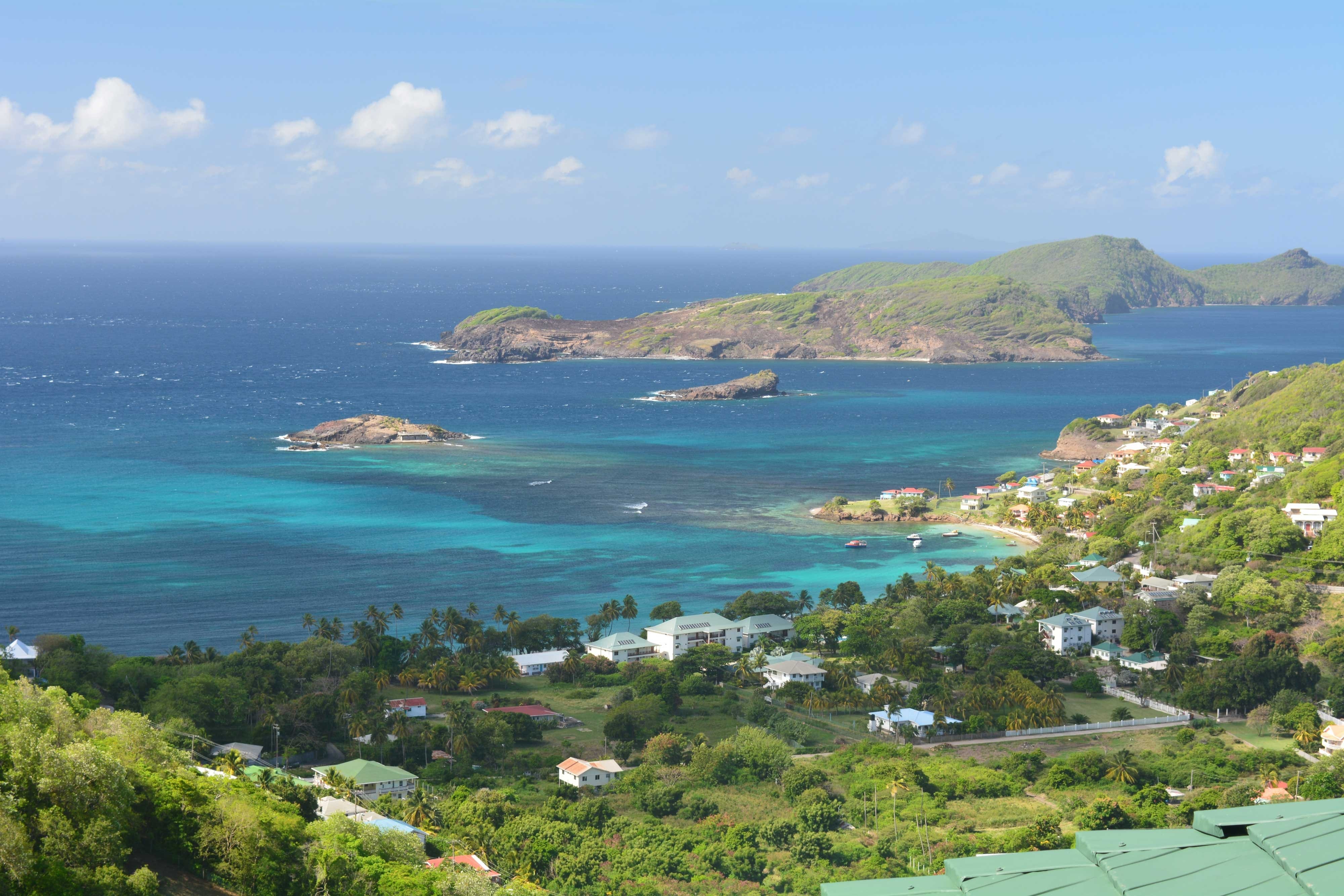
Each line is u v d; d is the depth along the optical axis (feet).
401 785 449.48
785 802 448.24
